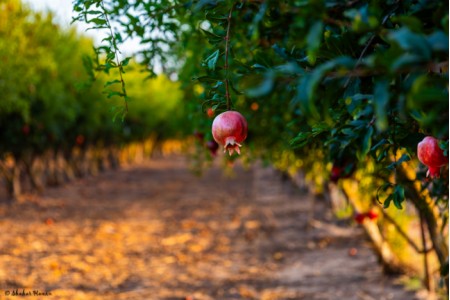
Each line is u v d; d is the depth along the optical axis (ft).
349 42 5.02
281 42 7.78
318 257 28.96
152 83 93.56
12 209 45.29
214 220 42.73
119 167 100.12
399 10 5.08
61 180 65.05
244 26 8.37
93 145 83.46
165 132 125.80
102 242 33.50
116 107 7.60
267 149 22.98
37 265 26.76
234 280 25.13
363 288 22.27
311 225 37.01
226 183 71.56
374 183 16.10
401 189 6.89
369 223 23.93
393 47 3.32
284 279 25.03
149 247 32.45
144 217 44.50
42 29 39.37
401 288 21.70
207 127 15.56
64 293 22.31
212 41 6.56
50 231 36.58
